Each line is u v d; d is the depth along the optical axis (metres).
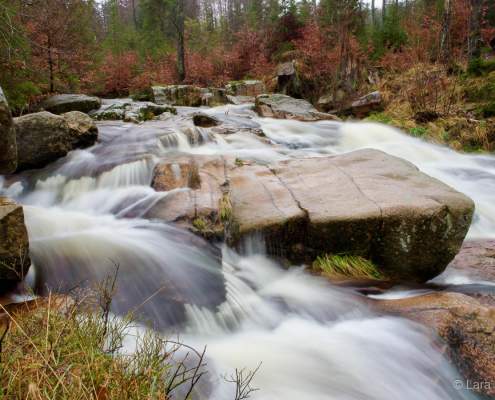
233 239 4.43
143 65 24.92
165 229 4.43
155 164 6.05
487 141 9.74
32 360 1.82
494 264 4.73
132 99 17.20
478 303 3.53
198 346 3.02
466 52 14.54
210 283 3.77
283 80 17.09
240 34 22.83
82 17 13.51
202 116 10.40
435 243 4.13
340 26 15.73
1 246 3.13
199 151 7.80
